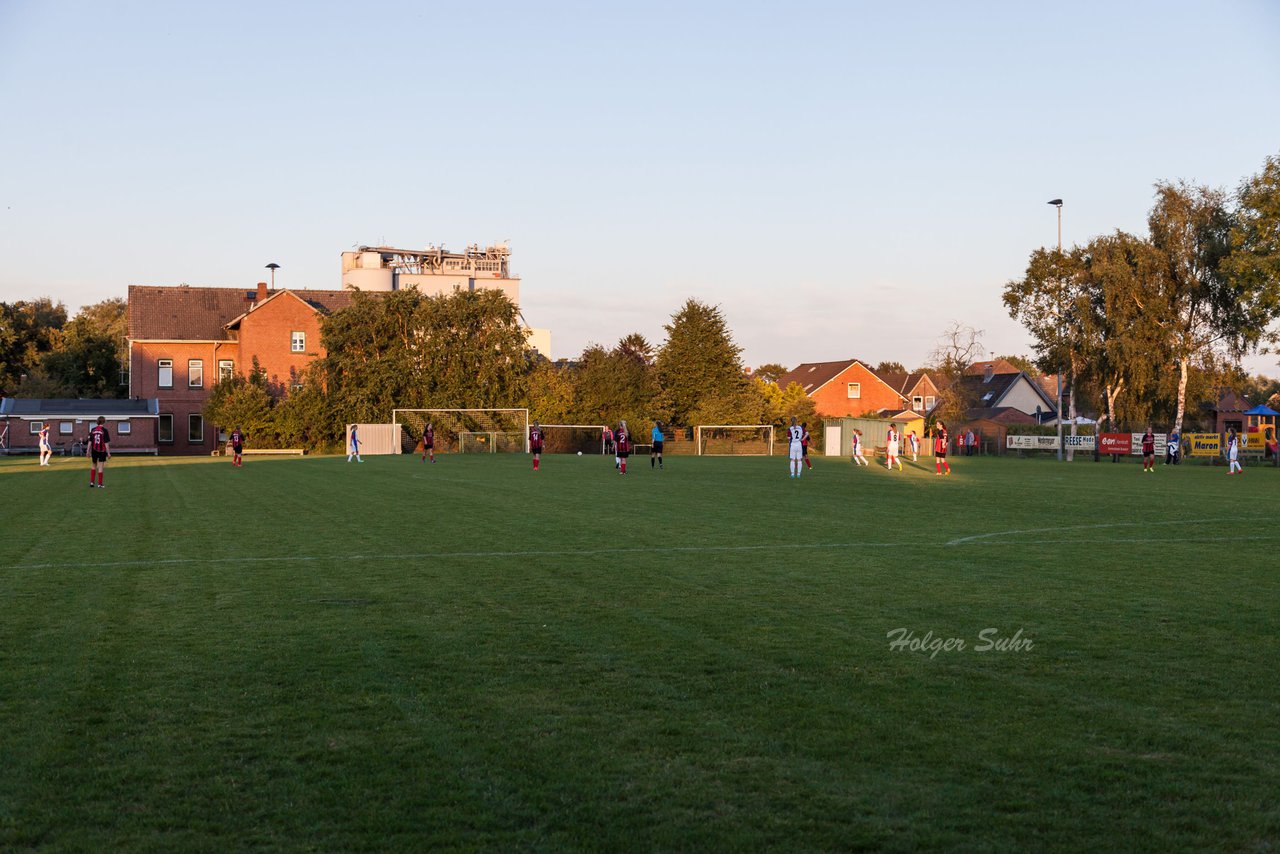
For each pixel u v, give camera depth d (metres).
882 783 6.00
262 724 7.08
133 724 7.07
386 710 7.38
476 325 75.06
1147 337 64.19
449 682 8.14
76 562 14.85
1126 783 6.01
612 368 77.88
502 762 6.34
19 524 20.19
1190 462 58.88
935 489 31.30
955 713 7.31
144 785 5.98
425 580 13.18
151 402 79.50
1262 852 5.14
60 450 76.25
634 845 5.21
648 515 21.92
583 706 7.48
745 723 7.07
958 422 75.62
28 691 7.88
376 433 68.75
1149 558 15.41
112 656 9.01
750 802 5.73
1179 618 10.67
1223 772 6.18
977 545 16.89
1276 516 22.19
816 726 7.01
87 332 97.25
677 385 87.25
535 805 5.69
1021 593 12.19
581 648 9.28
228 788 5.94
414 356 73.25
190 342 80.69
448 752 6.52
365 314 72.06
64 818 5.52
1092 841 5.25
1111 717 7.22
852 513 22.61
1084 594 12.13
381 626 10.29
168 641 9.62
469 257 112.75
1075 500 26.81
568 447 71.88
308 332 80.25
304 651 9.20
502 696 7.73
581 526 19.64
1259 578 13.42
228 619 10.66
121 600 11.77
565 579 13.24
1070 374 71.25
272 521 20.67
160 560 15.05
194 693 7.83
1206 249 62.88
